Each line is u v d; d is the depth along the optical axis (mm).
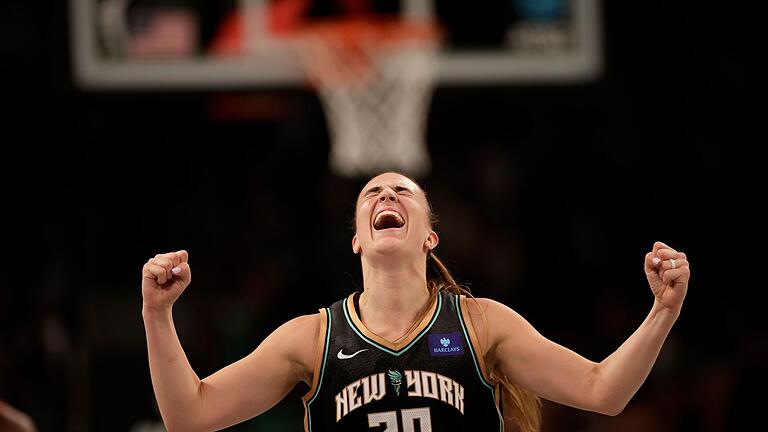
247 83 16641
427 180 20938
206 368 16844
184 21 16703
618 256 19750
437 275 6262
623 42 21266
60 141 20969
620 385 5484
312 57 16516
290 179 21016
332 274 18328
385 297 5723
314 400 5625
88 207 20656
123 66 16625
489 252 19422
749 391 13078
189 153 21266
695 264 19250
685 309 17156
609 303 17562
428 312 5727
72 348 16609
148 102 20438
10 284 17141
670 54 21266
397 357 5566
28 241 19688
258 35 16656
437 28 16875
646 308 18266
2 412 8266
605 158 21375
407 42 16500
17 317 14852
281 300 17406
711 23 21188
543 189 21062
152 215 20703
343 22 16453
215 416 5613
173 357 5484
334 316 5781
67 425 14977
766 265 17234
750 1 20984
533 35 17109
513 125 22562
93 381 18641
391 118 16594
